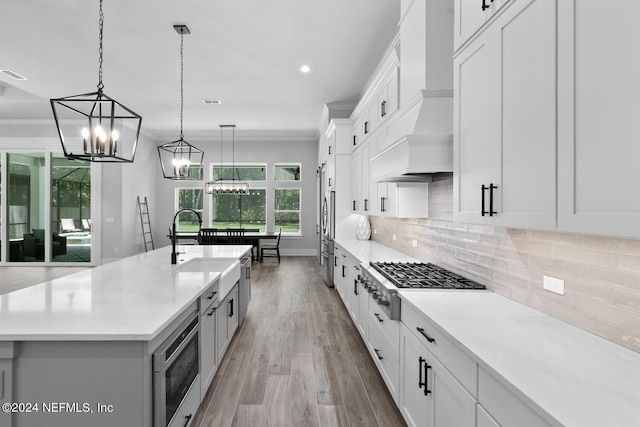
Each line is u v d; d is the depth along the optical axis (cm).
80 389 143
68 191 764
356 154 515
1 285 585
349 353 329
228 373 288
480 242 223
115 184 770
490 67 154
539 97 122
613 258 129
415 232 346
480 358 117
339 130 568
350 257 405
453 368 141
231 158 952
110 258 771
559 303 156
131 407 144
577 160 106
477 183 166
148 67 463
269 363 307
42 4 318
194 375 208
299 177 962
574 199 107
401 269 277
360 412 234
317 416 229
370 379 279
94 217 765
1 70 470
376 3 321
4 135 748
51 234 762
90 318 159
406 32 266
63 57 429
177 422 176
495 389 111
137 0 313
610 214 94
